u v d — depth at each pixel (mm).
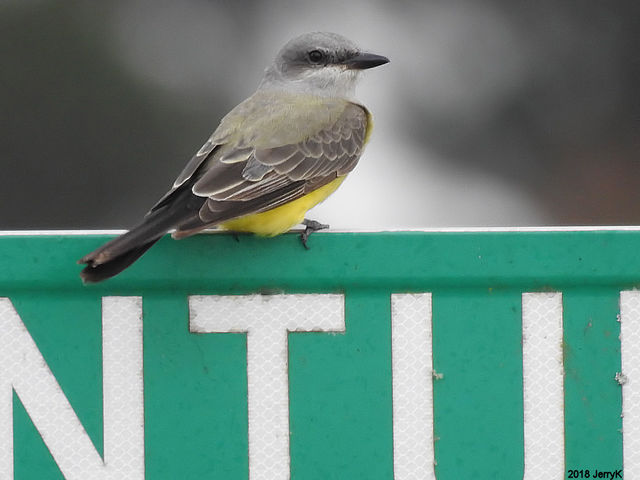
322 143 9508
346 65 10719
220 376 6824
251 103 9883
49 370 6785
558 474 6859
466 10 16656
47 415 6770
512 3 16562
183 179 8289
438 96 16609
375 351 6871
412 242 6883
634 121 16484
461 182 16281
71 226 17297
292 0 17172
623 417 6867
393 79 16484
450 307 6883
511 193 16359
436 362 6871
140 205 17438
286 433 6832
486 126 16391
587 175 16344
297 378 6852
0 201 17312
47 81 17422
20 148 17344
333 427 6836
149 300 6832
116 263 6492
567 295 6895
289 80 10703
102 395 6793
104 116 17453
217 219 7441
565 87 16547
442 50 16625
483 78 16484
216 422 6812
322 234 6883
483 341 6883
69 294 6812
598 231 6887
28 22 17797
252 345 6844
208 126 17422
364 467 6832
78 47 17516
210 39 17406
